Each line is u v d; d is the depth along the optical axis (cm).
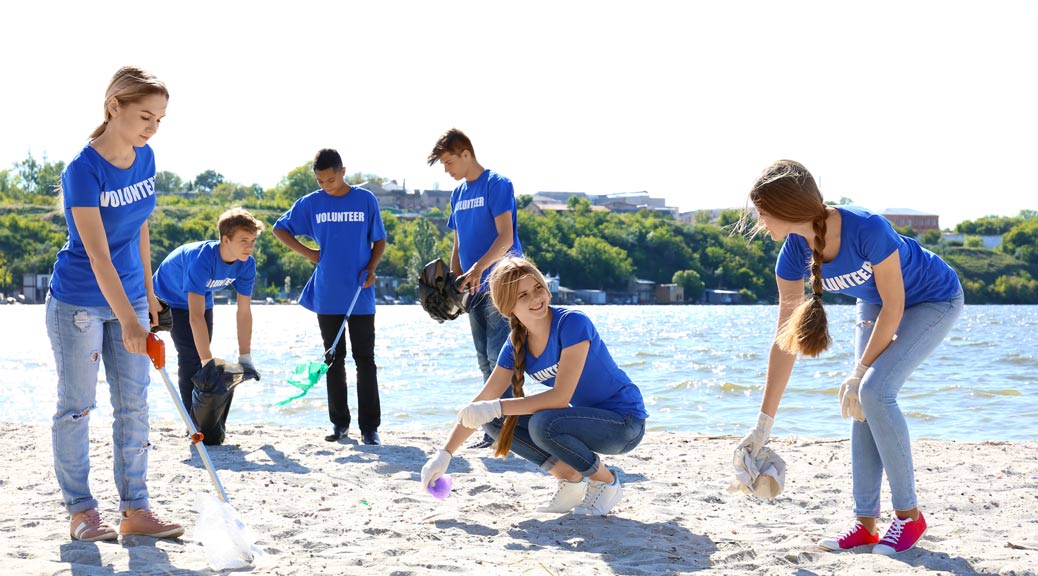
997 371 1773
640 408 437
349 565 346
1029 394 1304
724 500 485
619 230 14312
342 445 659
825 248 361
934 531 414
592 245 13288
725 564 360
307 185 15150
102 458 586
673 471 569
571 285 13212
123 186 370
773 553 371
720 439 700
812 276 355
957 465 583
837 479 541
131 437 386
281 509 450
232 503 461
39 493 480
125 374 385
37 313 6694
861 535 382
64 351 374
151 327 407
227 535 344
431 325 5056
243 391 1234
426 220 11319
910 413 1090
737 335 4056
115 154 366
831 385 1394
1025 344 3012
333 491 498
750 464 376
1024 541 393
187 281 627
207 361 638
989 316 7631
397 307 9888
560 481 439
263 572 336
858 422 383
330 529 407
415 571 338
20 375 1594
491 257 607
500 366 433
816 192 351
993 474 554
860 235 351
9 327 4331
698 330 4744
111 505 443
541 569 345
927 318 367
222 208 13025
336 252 669
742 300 13800
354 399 1116
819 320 352
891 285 356
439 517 432
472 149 634
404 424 944
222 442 657
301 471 558
